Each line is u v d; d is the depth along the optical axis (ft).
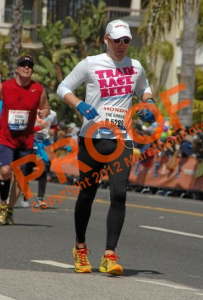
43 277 30.96
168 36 144.66
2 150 46.85
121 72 33.96
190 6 90.79
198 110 112.98
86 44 168.25
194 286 32.50
